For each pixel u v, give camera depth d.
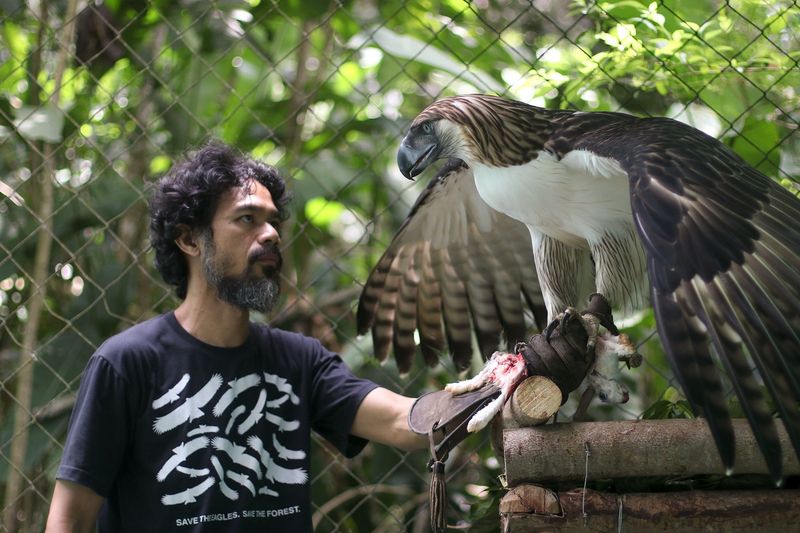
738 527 2.17
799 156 3.22
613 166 2.25
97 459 2.40
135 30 4.25
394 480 3.78
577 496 2.20
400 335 3.07
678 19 3.02
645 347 3.74
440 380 3.88
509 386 2.31
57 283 4.10
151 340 2.52
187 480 2.43
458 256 3.02
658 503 2.18
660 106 3.42
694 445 2.17
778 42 3.08
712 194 2.08
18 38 4.40
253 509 2.45
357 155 4.32
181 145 4.15
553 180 2.44
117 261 4.06
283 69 4.72
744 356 1.91
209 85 4.19
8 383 4.00
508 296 3.04
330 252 4.50
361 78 4.67
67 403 3.70
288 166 4.25
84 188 3.72
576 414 2.38
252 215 2.51
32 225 3.98
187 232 2.56
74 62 4.23
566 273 2.69
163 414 2.47
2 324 3.35
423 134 2.56
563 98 3.15
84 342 3.85
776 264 2.02
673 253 1.99
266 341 2.64
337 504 3.58
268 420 2.56
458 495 3.67
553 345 2.31
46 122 3.48
